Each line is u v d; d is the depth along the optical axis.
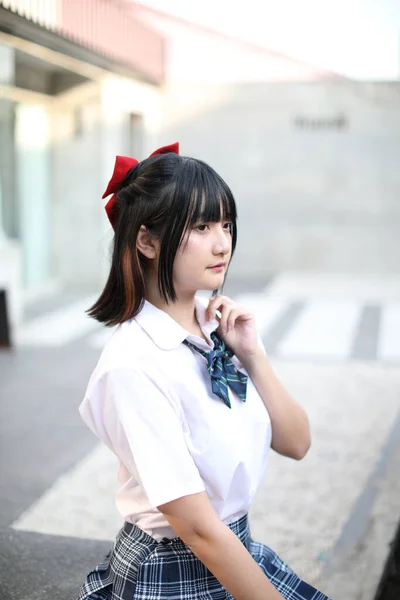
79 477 3.78
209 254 1.18
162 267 1.17
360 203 10.84
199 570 1.21
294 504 3.37
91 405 1.16
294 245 11.11
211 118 11.02
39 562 1.91
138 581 1.20
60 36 7.29
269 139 10.94
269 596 1.09
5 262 7.21
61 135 9.77
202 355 1.22
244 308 1.35
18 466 3.94
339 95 10.67
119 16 9.35
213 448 1.17
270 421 1.38
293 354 6.36
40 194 9.66
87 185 9.84
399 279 10.66
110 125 9.69
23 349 6.61
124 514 1.26
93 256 10.03
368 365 5.95
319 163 10.85
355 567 2.74
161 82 11.02
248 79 10.92
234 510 1.26
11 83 7.93
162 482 1.10
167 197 1.14
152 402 1.12
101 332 7.32
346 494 3.47
